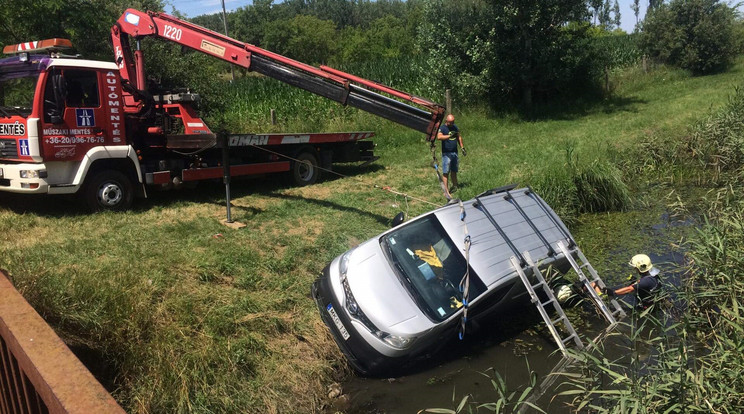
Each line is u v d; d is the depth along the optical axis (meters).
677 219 10.18
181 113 9.45
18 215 7.95
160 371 4.66
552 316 6.94
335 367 5.77
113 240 7.15
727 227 6.59
